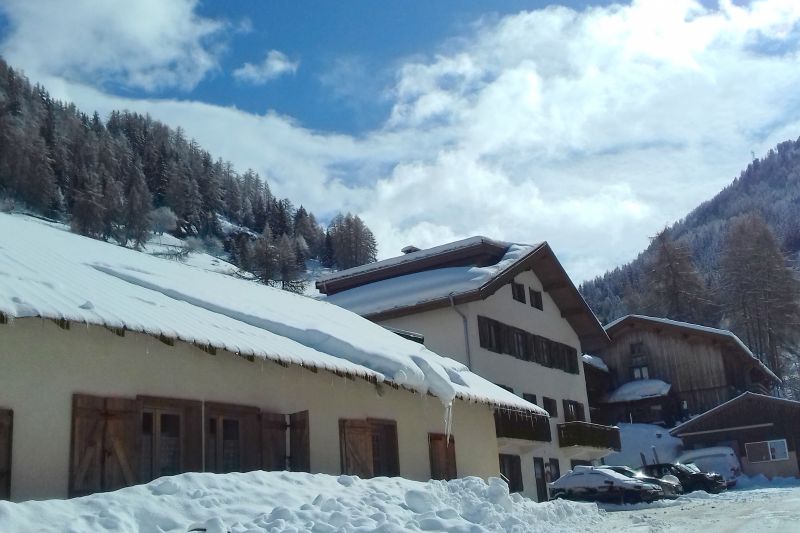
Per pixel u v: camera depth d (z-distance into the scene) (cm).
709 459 4144
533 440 2930
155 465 1235
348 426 1664
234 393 1416
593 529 1501
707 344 5125
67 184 11575
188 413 1315
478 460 2184
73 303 1078
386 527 949
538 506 1598
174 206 13812
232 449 1398
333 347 1619
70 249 1642
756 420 4322
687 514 1945
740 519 1672
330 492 1141
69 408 1117
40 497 1048
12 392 1046
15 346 1066
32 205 10462
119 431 1176
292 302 2209
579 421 3719
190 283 1767
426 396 1967
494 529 1152
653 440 4597
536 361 3656
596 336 4212
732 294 7262
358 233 15912
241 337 1339
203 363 1366
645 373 5284
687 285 7400
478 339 3206
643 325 5325
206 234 13975
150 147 15025
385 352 1677
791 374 7544
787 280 6981
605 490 2655
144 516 873
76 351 1149
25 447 1045
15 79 13225
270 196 18025
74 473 1095
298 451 1502
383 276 3812
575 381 4047
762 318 7006
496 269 3356
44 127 12419
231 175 17438
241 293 1950
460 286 3244
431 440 1978
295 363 1348
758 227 7294
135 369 1235
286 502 1040
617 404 5244
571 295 3966
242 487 1051
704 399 5059
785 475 4184
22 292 1030
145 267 1758
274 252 11388
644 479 2834
